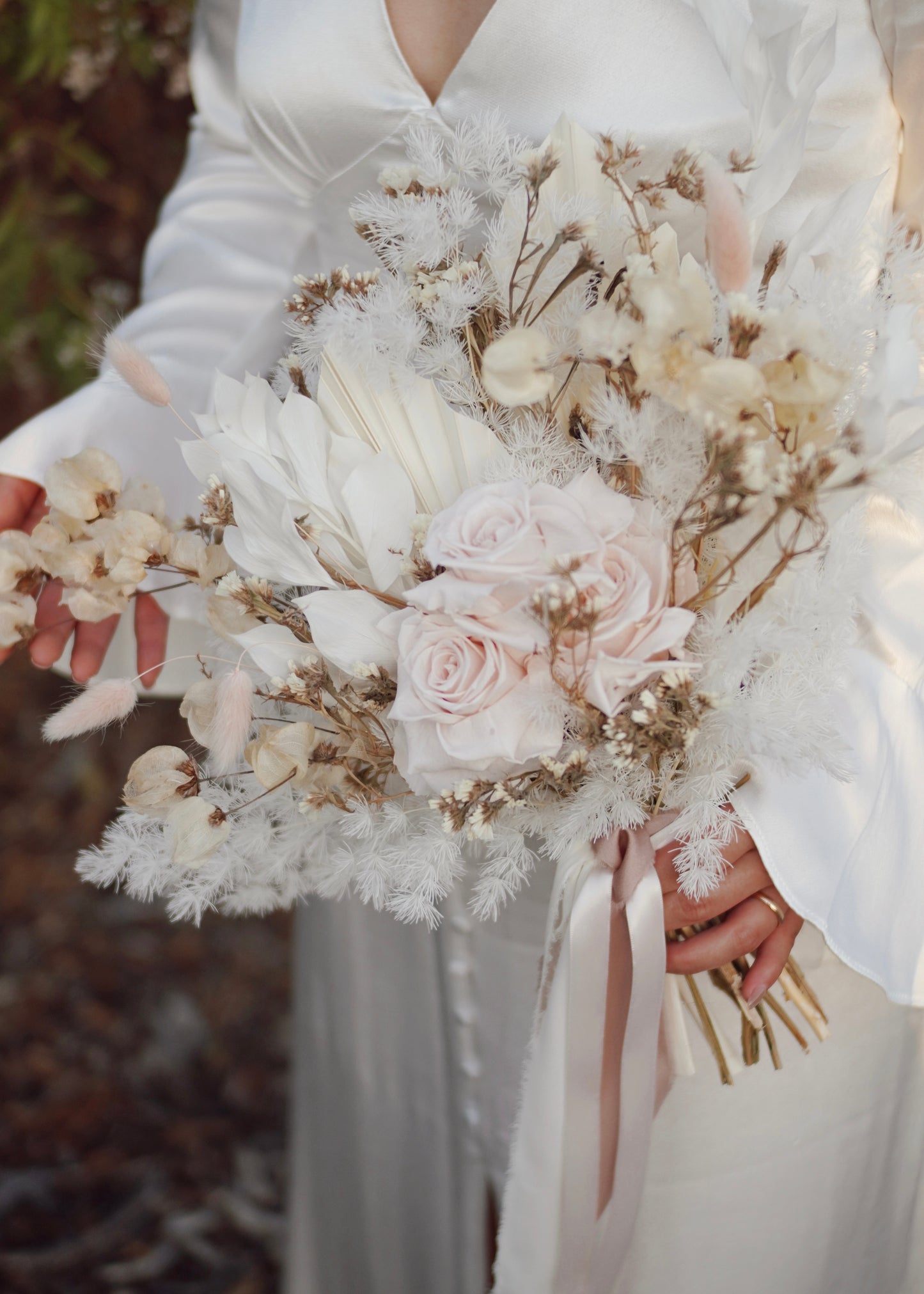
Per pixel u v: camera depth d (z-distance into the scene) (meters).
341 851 0.74
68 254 1.57
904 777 0.75
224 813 0.73
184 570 0.75
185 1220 1.34
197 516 0.97
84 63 1.44
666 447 0.68
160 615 0.93
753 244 0.71
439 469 0.72
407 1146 1.01
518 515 0.66
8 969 1.69
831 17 0.76
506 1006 0.90
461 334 0.74
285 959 1.74
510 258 0.72
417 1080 0.99
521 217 0.72
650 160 0.77
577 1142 0.75
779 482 0.64
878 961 0.73
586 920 0.72
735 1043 0.83
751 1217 0.86
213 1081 1.54
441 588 0.66
